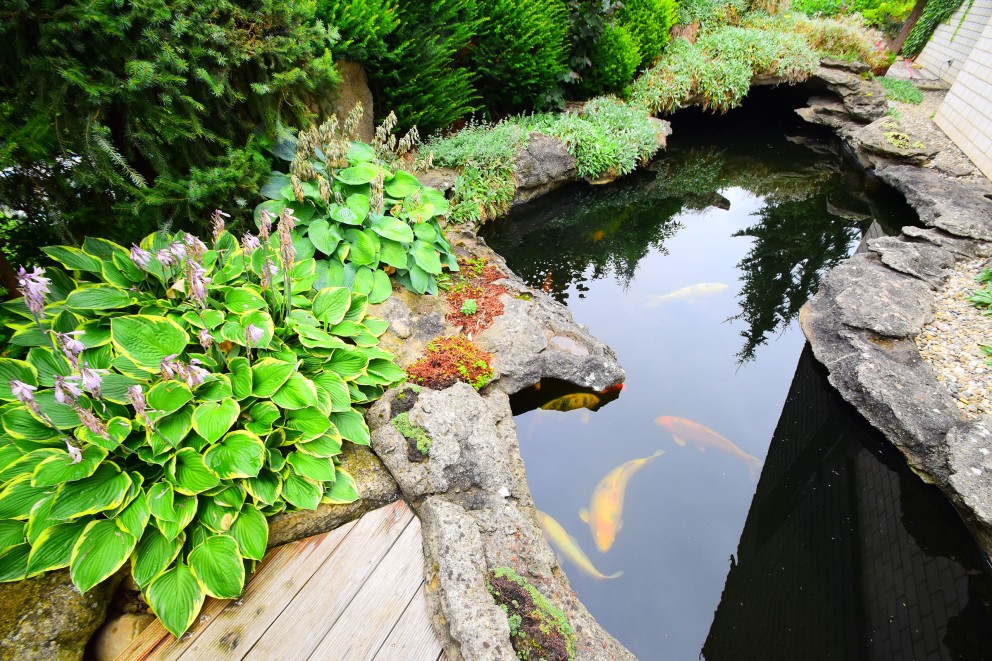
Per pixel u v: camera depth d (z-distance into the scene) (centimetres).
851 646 295
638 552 321
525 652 215
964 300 475
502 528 264
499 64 654
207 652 210
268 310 298
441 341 369
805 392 446
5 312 281
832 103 1001
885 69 1103
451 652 216
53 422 223
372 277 390
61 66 261
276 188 388
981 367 401
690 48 974
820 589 321
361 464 279
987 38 783
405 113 575
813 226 735
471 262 481
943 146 786
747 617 296
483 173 607
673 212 764
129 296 282
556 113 769
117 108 297
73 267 281
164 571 216
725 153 960
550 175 674
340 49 460
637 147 752
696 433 402
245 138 376
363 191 423
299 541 252
